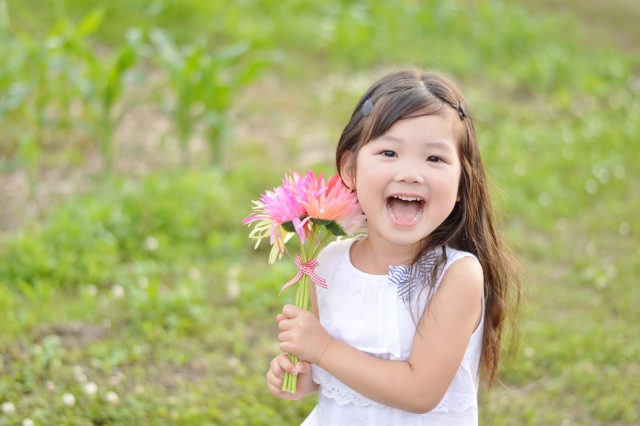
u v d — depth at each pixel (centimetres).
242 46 526
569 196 506
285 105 658
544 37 901
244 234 432
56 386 276
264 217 165
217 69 510
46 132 547
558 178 529
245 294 362
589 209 489
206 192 450
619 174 540
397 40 809
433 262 163
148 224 419
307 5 870
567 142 599
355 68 753
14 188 477
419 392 157
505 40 848
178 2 766
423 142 153
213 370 303
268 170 511
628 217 473
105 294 360
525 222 468
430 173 152
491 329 178
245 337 333
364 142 158
